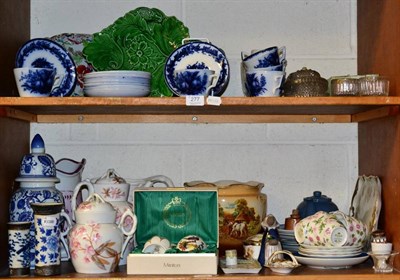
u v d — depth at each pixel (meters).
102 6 1.78
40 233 1.39
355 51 1.78
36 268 1.39
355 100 1.41
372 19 1.65
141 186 1.61
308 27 1.78
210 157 1.76
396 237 1.48
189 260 1.38
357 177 1.77
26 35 1.73
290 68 1.78
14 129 1.61
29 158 1.52
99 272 1.41
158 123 1.75
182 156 1.76
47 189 1.51
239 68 1.77
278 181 1.77
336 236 1.43
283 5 1.78
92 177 1.75
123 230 1.47
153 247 1.43
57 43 1.53
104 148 1.76
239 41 1.77
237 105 1.43
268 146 1.77
